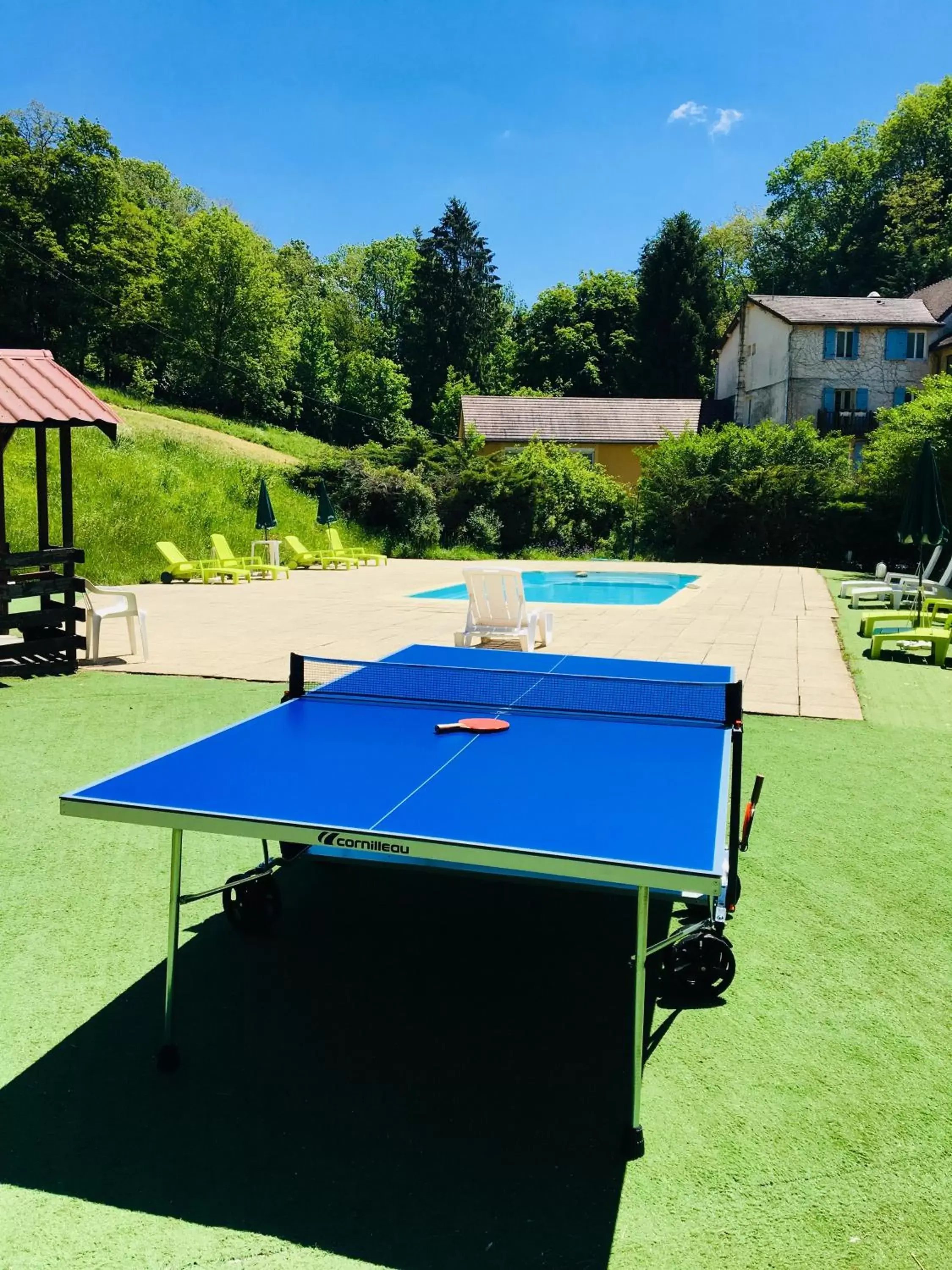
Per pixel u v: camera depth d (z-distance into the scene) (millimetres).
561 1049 2664
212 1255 1903
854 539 24094
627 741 3318
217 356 44500
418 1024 2795
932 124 49031
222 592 14820
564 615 11680
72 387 8297
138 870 3906
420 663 4812
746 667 8125
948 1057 2619
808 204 52812
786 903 3594
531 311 58906
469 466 27781
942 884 3764
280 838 2350
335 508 25547
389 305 74000
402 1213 2025
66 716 6426
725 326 50844
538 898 3721
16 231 40344
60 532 16547
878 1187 2113
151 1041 2682
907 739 5867
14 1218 2004
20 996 2910
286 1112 2375
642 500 27031
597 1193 2092
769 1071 2549
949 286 35750
